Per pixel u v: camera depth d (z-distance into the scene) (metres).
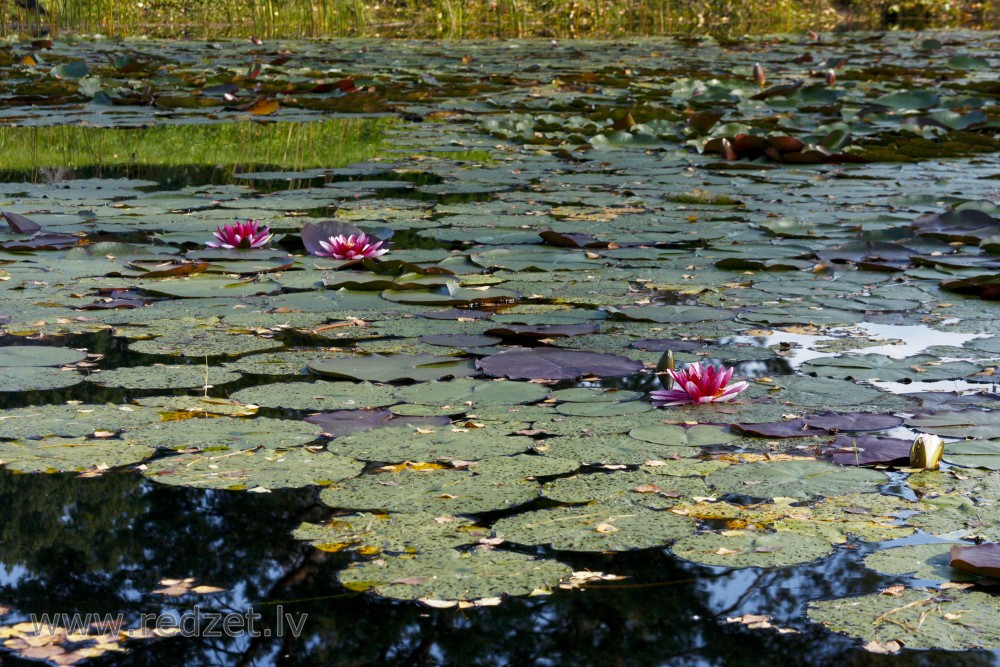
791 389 2.73
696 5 20.31
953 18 22.11
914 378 2.79
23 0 16.11
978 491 2.12
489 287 3.77
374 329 3.25
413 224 4.85
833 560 1.84
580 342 3.14
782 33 18.20
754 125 7.96
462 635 1.62
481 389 2.72
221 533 1.93
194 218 4.87
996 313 3.45
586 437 2.41
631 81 10.93
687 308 3.50
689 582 1.77
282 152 7.13
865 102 9.20
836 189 5.77
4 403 2.58
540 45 15.44
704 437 2.41
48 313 3.37
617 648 1.58
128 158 6.76
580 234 4.61
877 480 2.18
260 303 3.54
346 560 1.84
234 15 18.98
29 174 6.08
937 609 1.67
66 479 2.16
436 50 14.32
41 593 1.73
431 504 2.05
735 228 4.77
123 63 11.00
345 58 13.00
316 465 2.23
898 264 4.15
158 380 2.76
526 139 7.71
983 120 7.94
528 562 1.84
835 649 1.57
